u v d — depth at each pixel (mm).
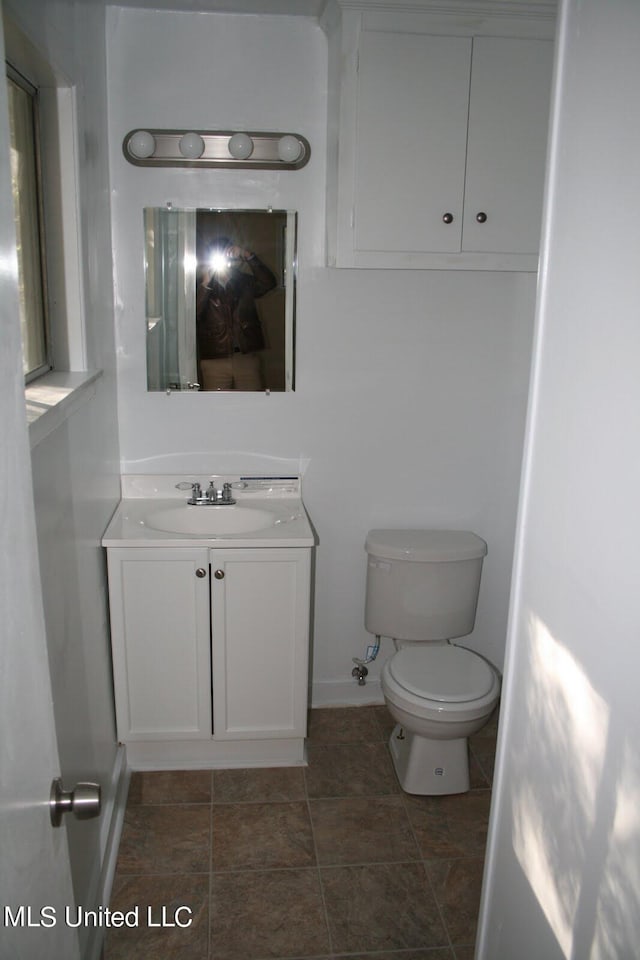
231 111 2596
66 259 2068
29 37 1551
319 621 3057
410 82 2377
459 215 2482
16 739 819
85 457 2117
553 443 1170
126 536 2422
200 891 2178
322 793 2600
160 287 2688
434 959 1979
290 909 2123
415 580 2785
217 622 2529
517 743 1328
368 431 2883
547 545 1195
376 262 2492
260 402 2816
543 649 1213
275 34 2559
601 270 1019
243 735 2660
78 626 1980
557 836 1159
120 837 2371
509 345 2855
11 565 813
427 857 2322
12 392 823
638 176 918
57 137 1996
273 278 2723
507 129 2436
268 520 2721
